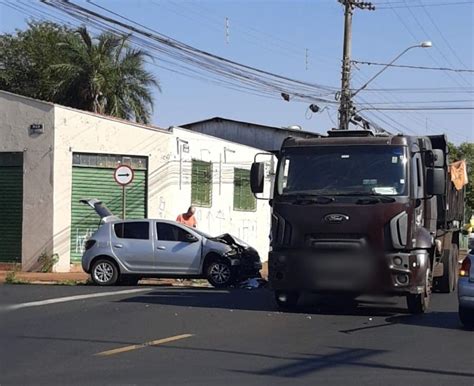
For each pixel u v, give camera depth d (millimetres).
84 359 8797
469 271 11305
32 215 22938
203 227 27328
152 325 11414
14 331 10852
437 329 11203
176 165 25391
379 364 8562
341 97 29125
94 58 35406
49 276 21266
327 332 10852
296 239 12336
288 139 13109
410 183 12258
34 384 7551
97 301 14531
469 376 7953
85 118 23391
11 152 23203
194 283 20047
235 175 30000
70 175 23141
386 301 14727
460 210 18844
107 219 18906
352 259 12062
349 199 12203
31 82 39969
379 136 12828
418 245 12398
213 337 10336
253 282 18172
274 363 8578
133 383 7559
